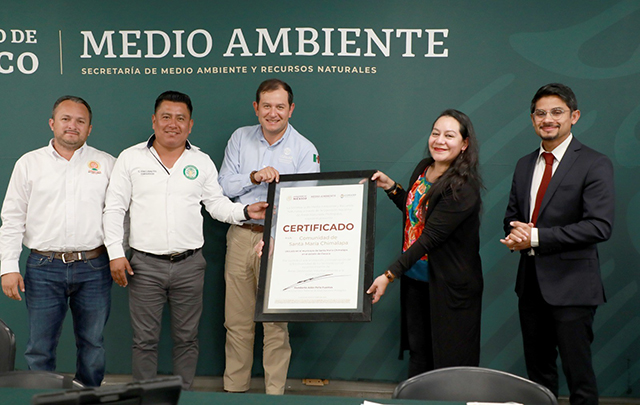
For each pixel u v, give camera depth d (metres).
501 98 3.41
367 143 3.49
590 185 2.59
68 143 2.88
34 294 2.93
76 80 3.53
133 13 3.48
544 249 2.64
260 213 3.00
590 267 2.65
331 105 3.48
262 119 3.06
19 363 3.61
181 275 3.04
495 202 3.46
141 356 3.05
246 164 3.22
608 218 2.55
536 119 2.71
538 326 2.85
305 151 3.23
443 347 2.61
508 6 3.36
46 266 2.91
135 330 3.06
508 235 2.77
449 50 3.41
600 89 3.36
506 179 3.45
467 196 2.52
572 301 2.64
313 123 3.50
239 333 3.31
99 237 2.98
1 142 3.57
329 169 3.52
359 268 2.55
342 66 3.45
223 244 3.58
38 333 2.95
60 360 3.65
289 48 3.46
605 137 3.38
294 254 2.64
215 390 3.54
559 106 2.62
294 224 2.70
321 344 3.61
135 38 3.49
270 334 3.32
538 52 3.37
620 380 3.46
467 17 3.38
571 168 2.65
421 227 2.71
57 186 2.89
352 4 3.41
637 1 3.29
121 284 2.94
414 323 2.81
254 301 3.32
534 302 2.83
